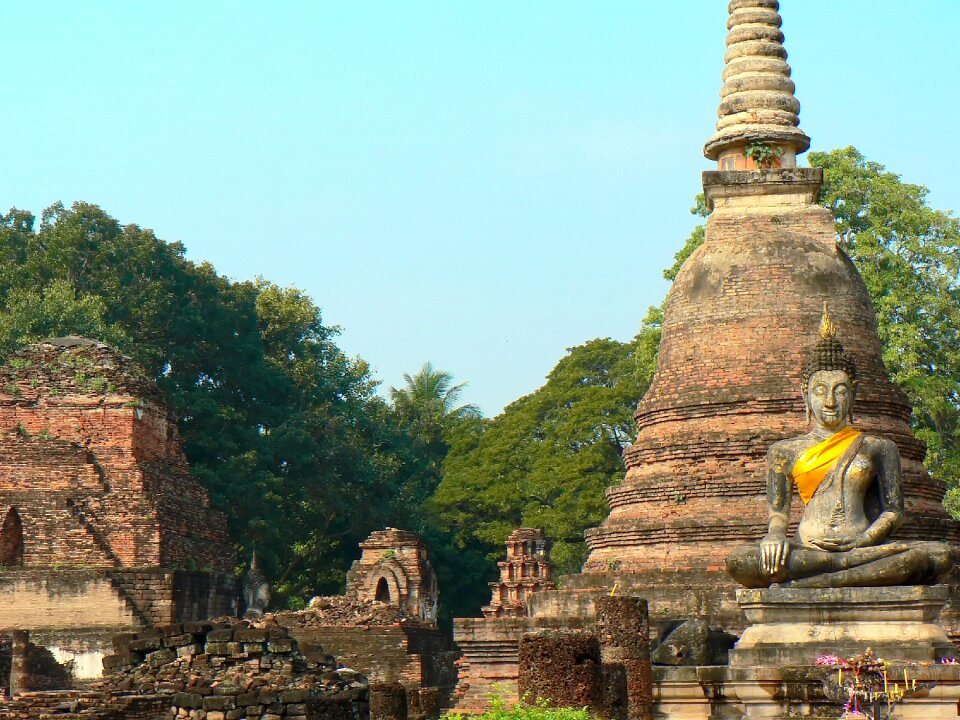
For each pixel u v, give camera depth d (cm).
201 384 8669
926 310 6419
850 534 2386
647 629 2577
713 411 4353
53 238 8262
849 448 2450
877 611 2309
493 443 9094
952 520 4259
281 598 8700
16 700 3300
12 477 6031
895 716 2177
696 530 4209
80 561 5884
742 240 4512
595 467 8550
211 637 3092
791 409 4291
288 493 8269
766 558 2380
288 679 3039
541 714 2038
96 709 2995
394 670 5781
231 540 7706
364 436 9794
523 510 8875
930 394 6212
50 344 6222
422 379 12138
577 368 9044
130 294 8225
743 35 4734
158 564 5938
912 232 6462
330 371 9819
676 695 2530
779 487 2495
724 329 4422
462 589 8988
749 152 4588
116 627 5556
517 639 4194
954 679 2167
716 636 3275
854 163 6675
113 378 6153
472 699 4219
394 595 6588
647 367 7150
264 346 9669
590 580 4253
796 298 4409
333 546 8725
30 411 6112
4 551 5953
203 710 2812
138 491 6016
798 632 2336
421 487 10306
